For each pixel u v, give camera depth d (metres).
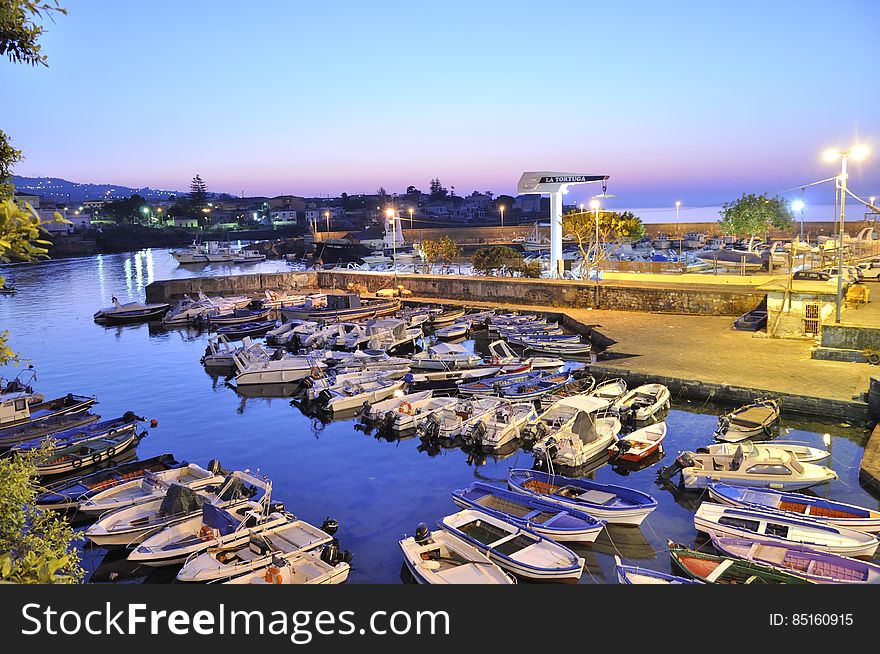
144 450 22.61
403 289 57.38
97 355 39.31
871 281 39.75
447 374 29.77
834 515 14.81
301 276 68.88
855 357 26.67
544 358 32.56
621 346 31.89
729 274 49.22
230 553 14.15
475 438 21.58
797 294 31.22
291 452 22.16
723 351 29.70
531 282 49.41
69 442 21.44
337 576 13.24
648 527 15.82
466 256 104.94
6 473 6.56
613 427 21.59
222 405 28.23
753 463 17.30
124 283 79.94
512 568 13.30
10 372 34.72
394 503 17.94
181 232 168.38
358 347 39.41
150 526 15.25
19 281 83.00
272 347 41.00
